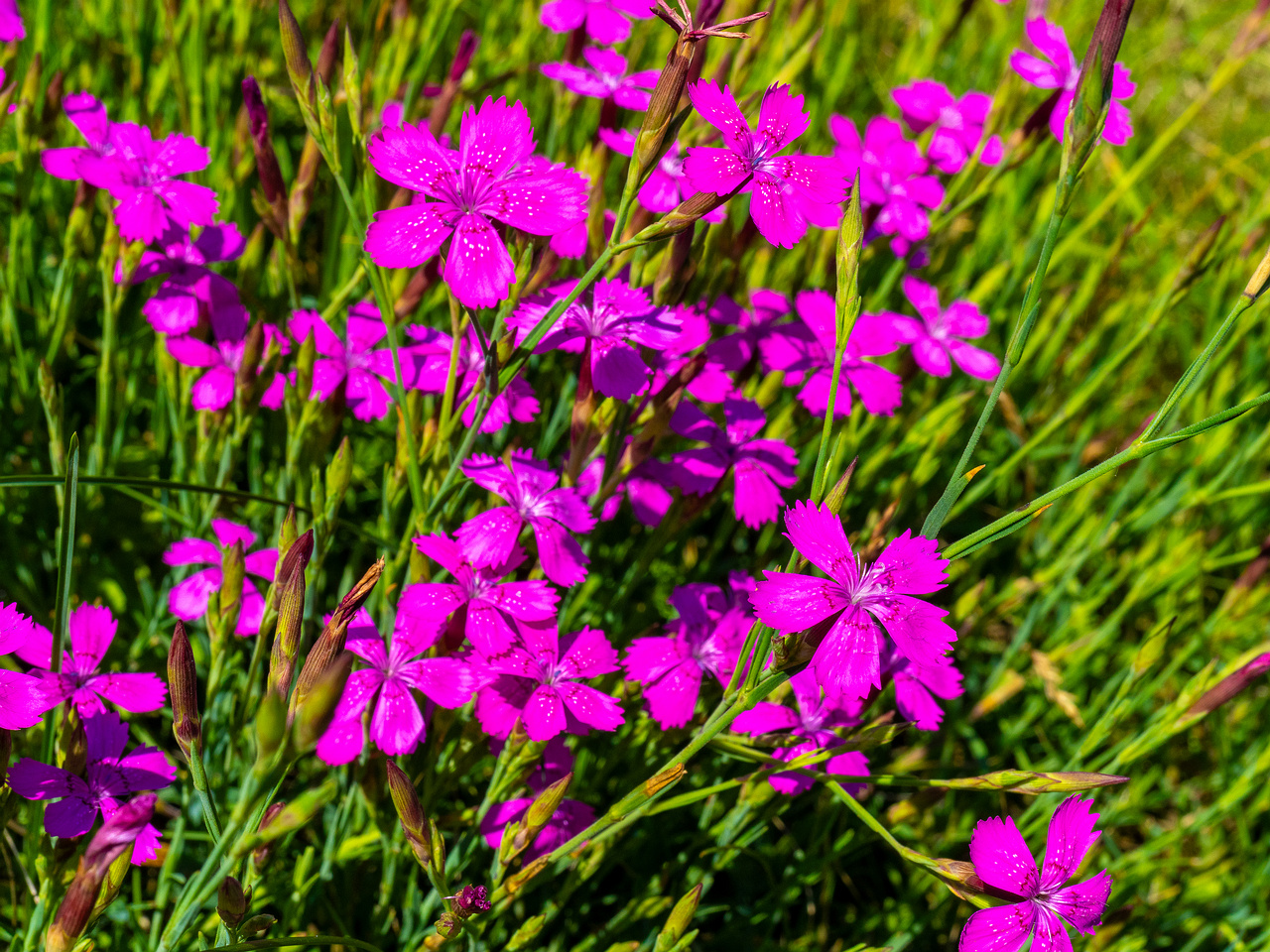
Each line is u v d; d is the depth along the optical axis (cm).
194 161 15
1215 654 19
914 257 19
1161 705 20
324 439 15
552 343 13
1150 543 20
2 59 17
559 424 18
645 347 14
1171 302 17
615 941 15
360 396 15
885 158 19
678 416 15
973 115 19
